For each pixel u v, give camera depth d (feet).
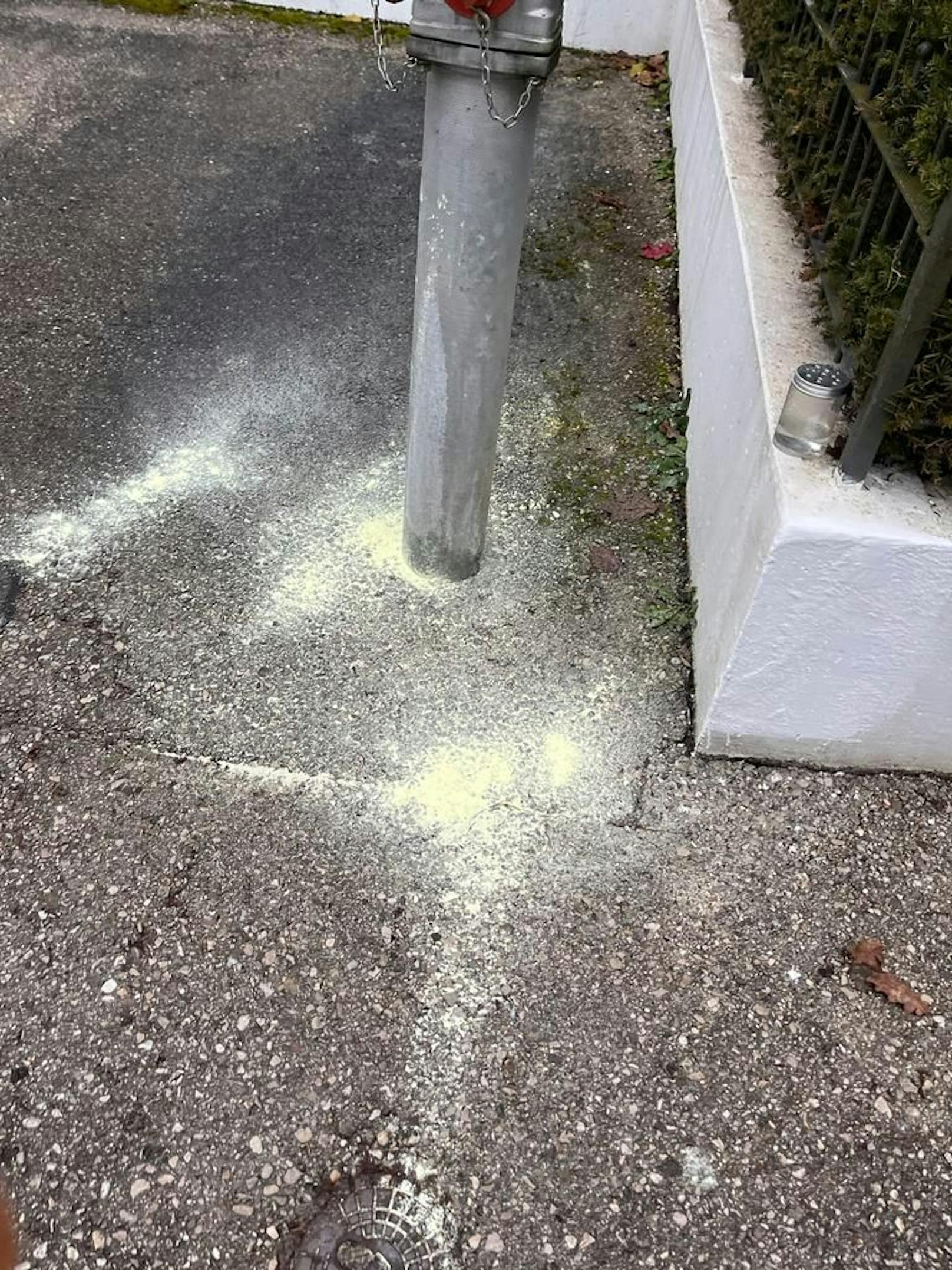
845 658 7.50
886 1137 6.36
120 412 11.15
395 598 9.39
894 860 7.79
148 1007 6.67
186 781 7.91
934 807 8.15
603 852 7.68
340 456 10.84
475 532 9.23
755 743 8.20
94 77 17.38
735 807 8.06
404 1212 5.90
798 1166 6.20
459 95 6.65
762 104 11.98
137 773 7.93
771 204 10.18
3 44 17.97
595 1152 6.19
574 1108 6.37
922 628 7.23
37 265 13.16
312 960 6.95
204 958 6.91
